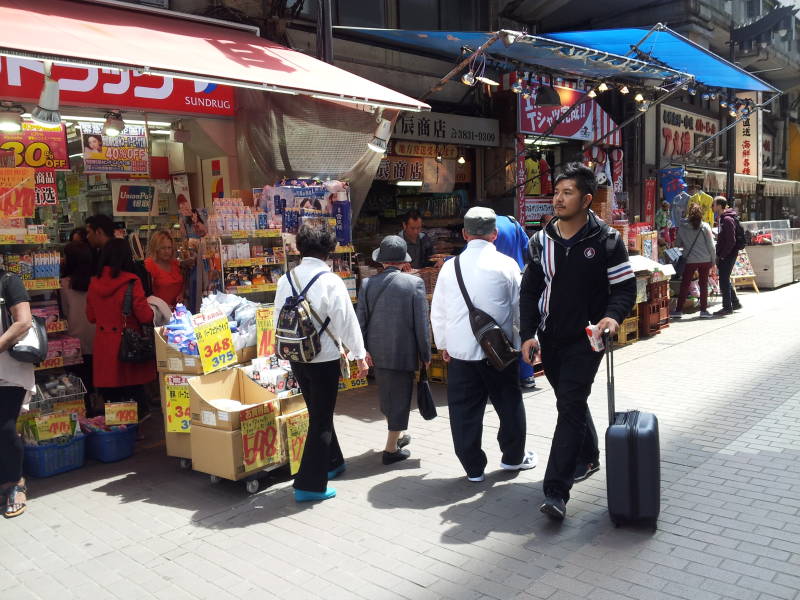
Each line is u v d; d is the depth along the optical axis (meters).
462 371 4.43
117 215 8.12
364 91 6.14
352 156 7.82
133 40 5.37
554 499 3.73
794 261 15.20
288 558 3.56
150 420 6.35
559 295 3.77
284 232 6.80
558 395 3.83
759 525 3.66
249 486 4.47
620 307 3.66
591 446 4.48
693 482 4.29
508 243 6.54
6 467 4.21
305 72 6.12
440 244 10.31
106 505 4.37
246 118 7.47
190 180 8.24
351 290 7.24
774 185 21.83
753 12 17.56
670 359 7.91
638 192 14.77
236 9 7.66
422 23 10.54
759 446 4.89
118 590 3.30
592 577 3.21
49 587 3.36
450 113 10.50
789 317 10.50
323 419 4.27
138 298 5.42
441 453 5.13
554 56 9.18
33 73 6.07
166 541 3.82
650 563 3.31
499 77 10.88
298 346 4.07
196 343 4.72
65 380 5.50
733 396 6.23
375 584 3.25
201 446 4.53
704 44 14.52
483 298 4.28
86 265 6.05
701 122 17.89
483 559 3.45
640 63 9.34
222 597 3.20
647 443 3.56
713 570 3.21
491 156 11.45
